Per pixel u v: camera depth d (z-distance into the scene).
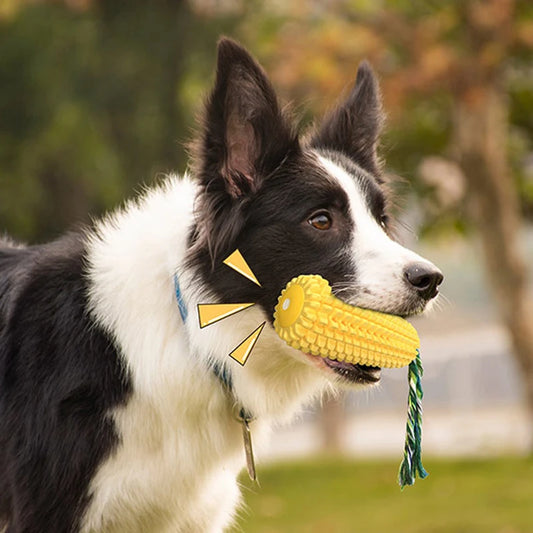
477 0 13.83
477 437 22.69
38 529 4.94
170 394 4.97
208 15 16.94
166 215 5.23
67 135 16.30
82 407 4.91
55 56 16.25
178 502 5.17
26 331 5.13
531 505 11.09
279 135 5.14
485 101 14.34
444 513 11.05
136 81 16.66
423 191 17.03
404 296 4.85
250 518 11.83
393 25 14.00
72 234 5.61
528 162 18.56
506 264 15.50
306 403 5.56
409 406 4.93
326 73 13.15
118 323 5.01
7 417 5.07
